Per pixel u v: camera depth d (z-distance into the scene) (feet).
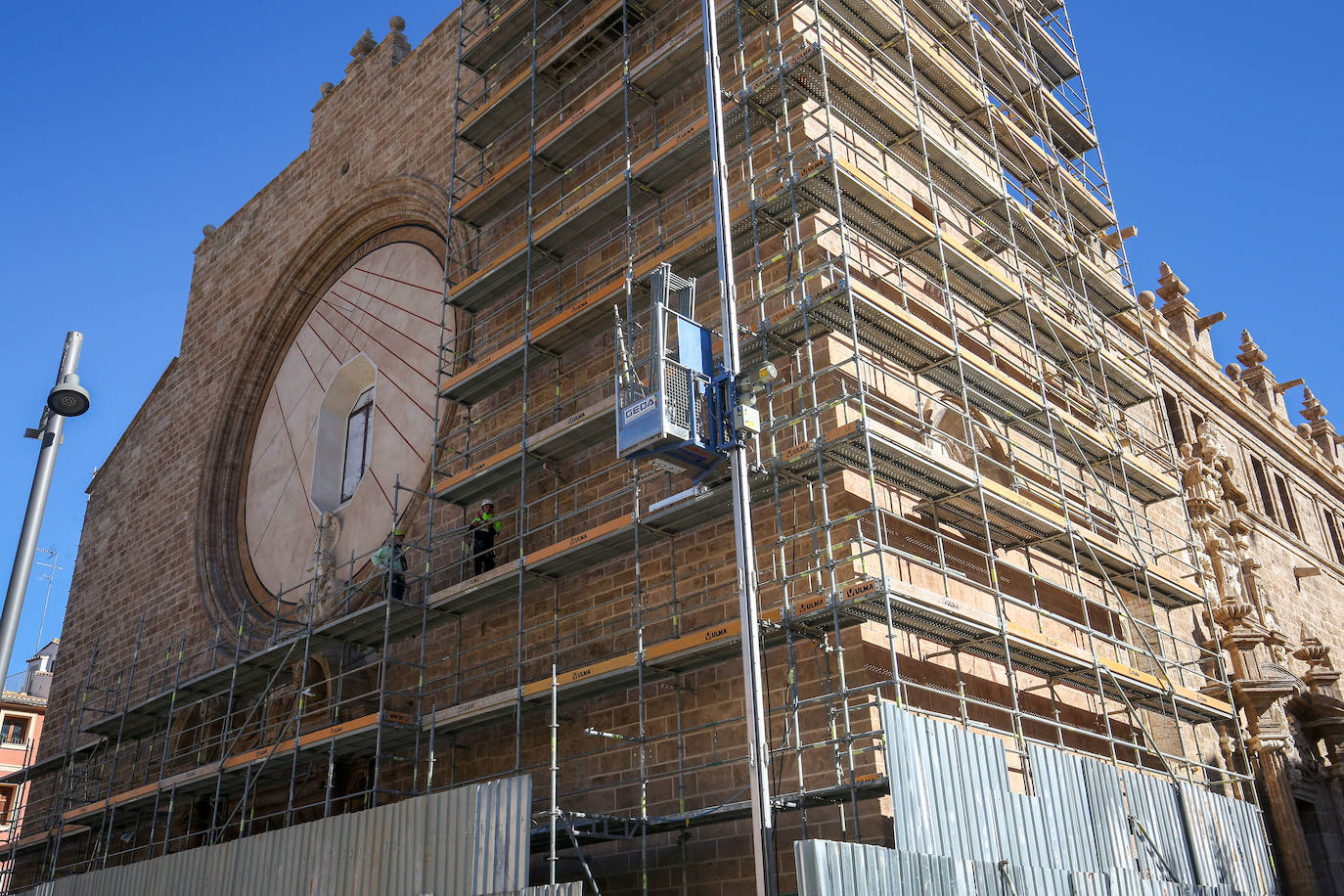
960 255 66.95
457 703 68.08
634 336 68.44
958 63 81.51
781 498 57.57
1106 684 64.44
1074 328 79.30
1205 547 88.28
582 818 52.06
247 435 107.14
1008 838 46.78
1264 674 82.84
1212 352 107.45
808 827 51.55
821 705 52.54
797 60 60.75
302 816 79.20
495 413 77.82
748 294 62.69
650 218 70.23
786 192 57.77
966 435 68.69
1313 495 114.73
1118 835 53.57
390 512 86.74
